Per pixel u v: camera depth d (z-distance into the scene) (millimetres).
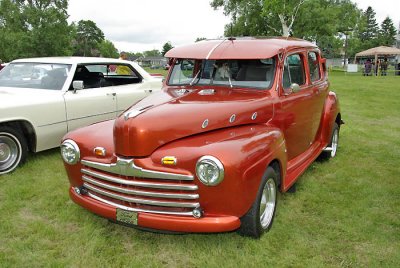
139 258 3535
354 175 5746
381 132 8828
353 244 3773
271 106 4215
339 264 3449
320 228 4082
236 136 3582
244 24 40531
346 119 10461
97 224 4129
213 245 3719
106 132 3941
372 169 6047
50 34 38812
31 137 5984
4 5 39500
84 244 3762
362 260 3502
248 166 3307
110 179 3516
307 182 5410
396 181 5523
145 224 3385
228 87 4523
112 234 3953
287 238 3848
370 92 17469
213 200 3264
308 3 36812
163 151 3359
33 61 7082
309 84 5199
